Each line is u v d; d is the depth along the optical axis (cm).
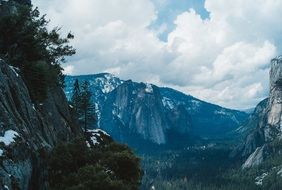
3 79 3616
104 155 4112
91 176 3531
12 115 3450
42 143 3941
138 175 4281
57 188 3528
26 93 4081
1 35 4619
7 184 2773
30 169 3262
